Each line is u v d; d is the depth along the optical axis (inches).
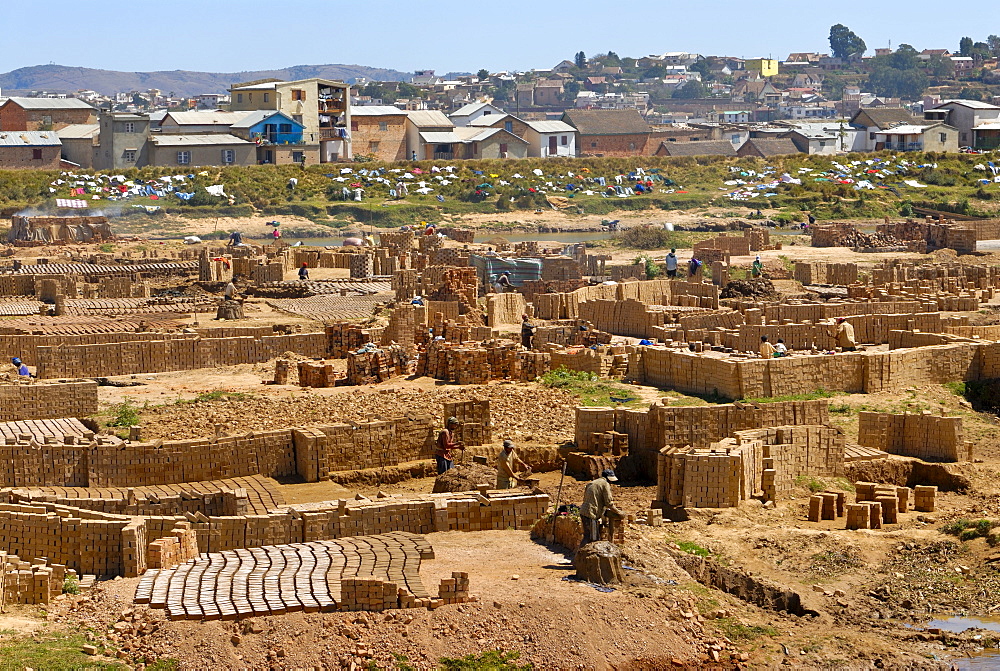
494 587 967.0
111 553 1016.2
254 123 5196.9
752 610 1038.4
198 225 4311.0
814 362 1628.9
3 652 848.9
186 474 1279.5
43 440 1310.3
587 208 4803.2
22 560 1015.6
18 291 2514.8
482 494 1162.0
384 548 1040.8
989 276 2571.4
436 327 1921.8
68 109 6560.0
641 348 1717.5
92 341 1845.5
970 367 1727.4
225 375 1771.7
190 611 906.7
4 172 4611.2
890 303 2078.0
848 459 1385.3
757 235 3395.7
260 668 866.8
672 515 1231.5
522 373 1726.1
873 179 5108.3
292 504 1187.3
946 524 1249.4
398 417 1445.6
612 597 964.0
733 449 1259.8
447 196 4899.1
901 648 980.6
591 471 1358.3
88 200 4424.2
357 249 3088.1
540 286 2379.4
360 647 886.4
